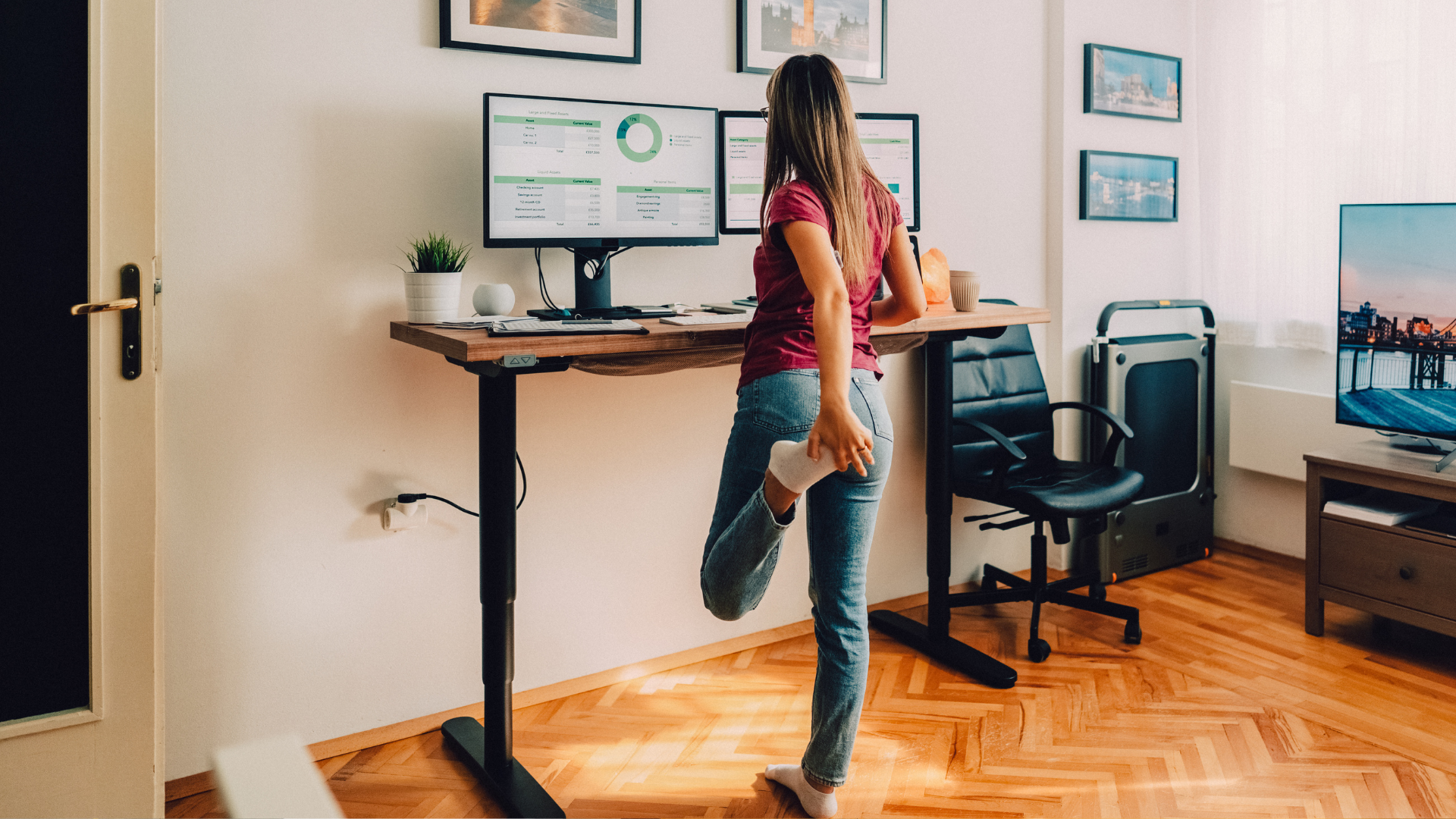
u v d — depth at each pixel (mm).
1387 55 3082
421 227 2229
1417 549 2582
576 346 1802
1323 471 2787
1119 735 2240
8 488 1554
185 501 2014
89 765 1642
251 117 2018
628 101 2383
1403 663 2633
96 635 1618
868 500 1747
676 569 2689
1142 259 3562
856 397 1680
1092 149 3367
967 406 2938
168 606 2016
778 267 1683
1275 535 3568
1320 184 3279
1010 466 3018
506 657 2025
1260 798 1962
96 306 1557
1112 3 3379
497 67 2293
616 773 2113
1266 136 3422
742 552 1629
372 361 2201
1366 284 2811
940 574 2715
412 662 2318
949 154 3100
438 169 2240
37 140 1524
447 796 2029
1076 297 3381
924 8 3002
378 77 2148
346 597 2219
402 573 2287
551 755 2189
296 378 2115
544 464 2445
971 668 2570
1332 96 3223
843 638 1803
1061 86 3275
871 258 1723
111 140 1562
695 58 2588
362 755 2209
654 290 2568
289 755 525
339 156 2119
